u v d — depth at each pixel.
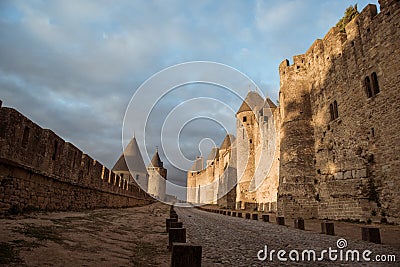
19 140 9.35
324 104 22.20
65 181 13.52
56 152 12.58
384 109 15.43
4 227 6.61
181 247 4.06
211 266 5.59
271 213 30.83
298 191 22.42
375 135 16.06
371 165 16.27
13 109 8.93
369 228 9.06
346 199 18.09
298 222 13.51
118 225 11.77
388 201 14.77
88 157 17.23
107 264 5.12
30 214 9.68
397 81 14.62
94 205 18.86
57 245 5.83
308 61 25.34
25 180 9.91
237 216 25.12
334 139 20.28
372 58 16.62
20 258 4.52
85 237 7.40
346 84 19.28
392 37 15.10
